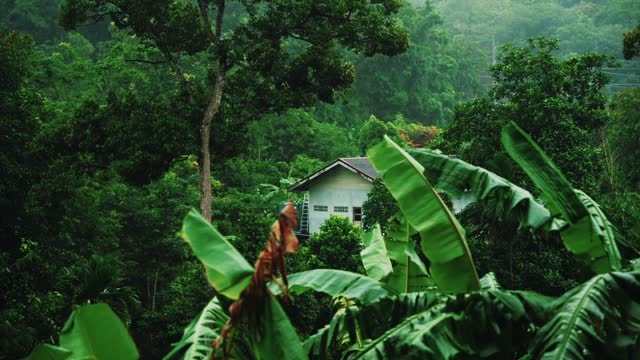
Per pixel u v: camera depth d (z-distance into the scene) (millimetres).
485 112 23672
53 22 73875
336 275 6129
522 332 5234
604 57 23406
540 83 23172
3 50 23344
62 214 25750
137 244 32625
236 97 26094
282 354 3994
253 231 21422
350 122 81562
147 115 22891
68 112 38062
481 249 18125
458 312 5270
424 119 92000
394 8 24328
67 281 21531
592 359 4480
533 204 6184
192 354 5711
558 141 22000
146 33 25141
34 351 4277
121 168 21844
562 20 148000
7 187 22344
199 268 23812
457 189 6449
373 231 8922
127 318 21047
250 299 4047
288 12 24141
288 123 64375
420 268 7223
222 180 52719
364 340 6559
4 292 18703
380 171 6152
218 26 24500
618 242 6625
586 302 4617
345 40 24719
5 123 22750
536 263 18156
